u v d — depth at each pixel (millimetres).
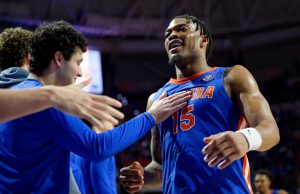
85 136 1986
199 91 2385
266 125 2098
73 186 2424
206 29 2664
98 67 13156
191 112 2336
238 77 2305
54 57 2133
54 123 1940
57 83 2166
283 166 12555
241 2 14305
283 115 14898
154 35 14562
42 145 2029
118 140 2057
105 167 2967
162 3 14219
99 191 2867
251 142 1937
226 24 14758
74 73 2188
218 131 2266
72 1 13250
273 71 16453
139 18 14359
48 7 12953
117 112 1652
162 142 2479
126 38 14516
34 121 1955
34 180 2023
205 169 2195
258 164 12766
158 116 2260
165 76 16781
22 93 1562
